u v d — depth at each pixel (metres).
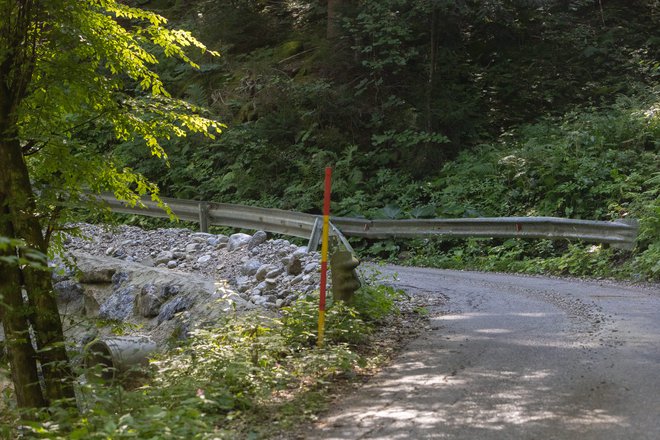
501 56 24.94
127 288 13.37
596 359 7.21
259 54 25.16
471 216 18.53
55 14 7.69
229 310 10.67
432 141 21.27
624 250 14.83
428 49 23.72
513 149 20.22
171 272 13.35
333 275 9.43
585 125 19.75
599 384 6.40
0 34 7.59
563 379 6.59
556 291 11.84
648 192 15.59
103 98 8.52
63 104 8.47
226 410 6.34
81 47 8.27
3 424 7.00
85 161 8.50
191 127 9.03
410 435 5.36
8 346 7.41
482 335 8.49
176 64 26.03
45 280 7.51
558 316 9.48
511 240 17.03
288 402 6.38
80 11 7.95
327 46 23.08
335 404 6.31
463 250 17.72
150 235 17.00
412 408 6.00
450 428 5.46
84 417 6.17
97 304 13.98
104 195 20.91
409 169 21.00
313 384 6.89
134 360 8.62
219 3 26.42
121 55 8.70
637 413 5.64
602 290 11.97
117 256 15.94
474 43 25.39
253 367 6.98
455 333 8.67
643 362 7.05
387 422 5.69
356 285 9.41
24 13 7.62
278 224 17.09
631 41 25.17
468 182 19.66
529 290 11.98
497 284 12.81
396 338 8.62
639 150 18.36
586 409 5.78
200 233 16.44
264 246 14.48
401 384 6.72
